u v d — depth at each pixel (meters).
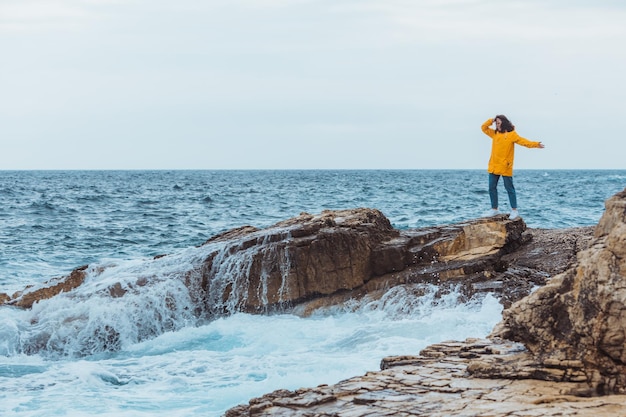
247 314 14.76
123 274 15.40
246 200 57.97
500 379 7.48
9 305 14.98
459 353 8.67
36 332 13.38
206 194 69.44
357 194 66.56
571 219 35.91
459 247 15.37
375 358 10.63
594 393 6.96
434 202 51.69
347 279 14.75
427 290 13.96
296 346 12.11
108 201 57.41
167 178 145.25
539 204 48.97
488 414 6.20
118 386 10.24
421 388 7.27
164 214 43.88
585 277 7.14
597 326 7.00
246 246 15.27
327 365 10.45
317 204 51.56
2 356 12.88
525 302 7.77
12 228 34.91
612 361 7.05
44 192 72.56
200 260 15.48
